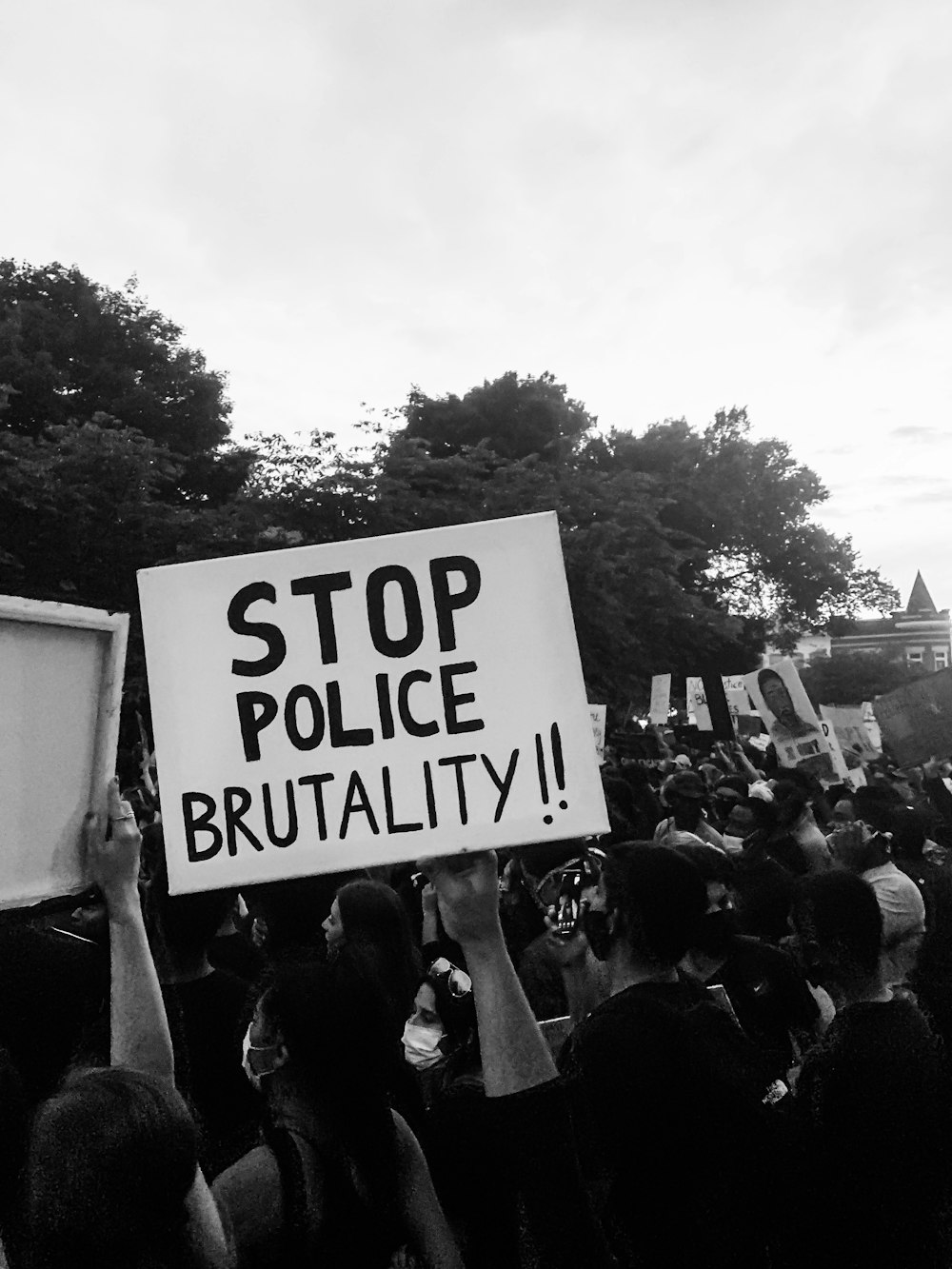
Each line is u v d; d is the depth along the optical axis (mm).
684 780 7359
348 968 2123
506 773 2523
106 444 20375
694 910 2764
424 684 2557
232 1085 2949
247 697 2568
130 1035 2270
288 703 2566
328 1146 1977
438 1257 2098
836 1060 2623
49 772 2316
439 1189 2482
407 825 2521
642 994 2564
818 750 10297
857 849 4758
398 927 2678
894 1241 2494
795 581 42719
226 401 30484
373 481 24938
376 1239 1983
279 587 2588
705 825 7367
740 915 5293
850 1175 2506
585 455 38906
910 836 6172
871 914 3045
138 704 16859
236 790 2549
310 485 24703
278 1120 2037
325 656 2576
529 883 4207
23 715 2260
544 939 3926
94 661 2430
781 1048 3584
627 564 28531
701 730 15641
